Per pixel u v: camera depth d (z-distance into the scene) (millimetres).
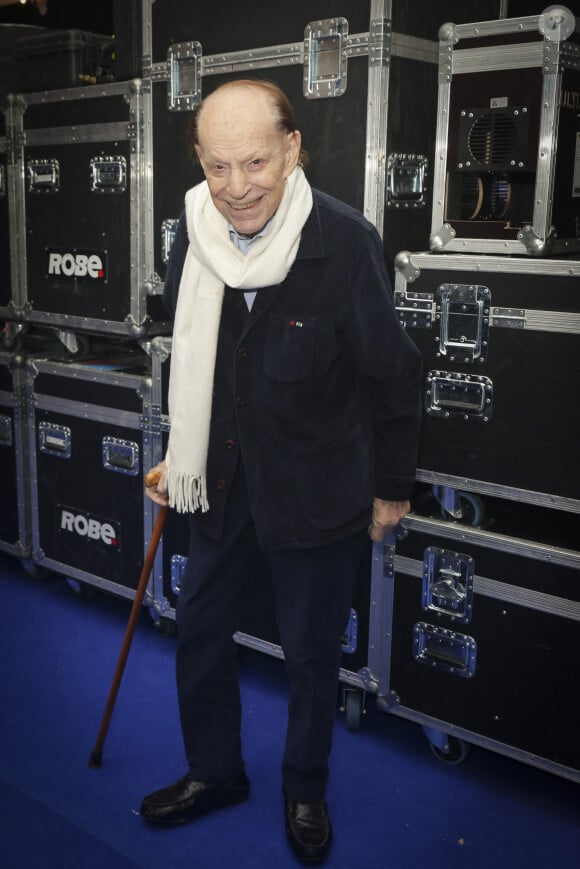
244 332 1805
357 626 2443
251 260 1746
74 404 3051
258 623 2639
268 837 2104
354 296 1766
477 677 2256
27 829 2109
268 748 2430
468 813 2193
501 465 2180
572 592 2076
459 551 2234
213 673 2070
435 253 2293
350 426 1868
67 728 2504
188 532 2791
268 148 1637
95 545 3102
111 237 2861
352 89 2236
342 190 2303
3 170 3158
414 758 2414
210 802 2160
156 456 2838
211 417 1928
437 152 2303
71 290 3021
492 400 2162
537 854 2055
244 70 2441
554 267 2023
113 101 2770
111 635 3031
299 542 1865
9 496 3381
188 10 2539
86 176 2891
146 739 2465
